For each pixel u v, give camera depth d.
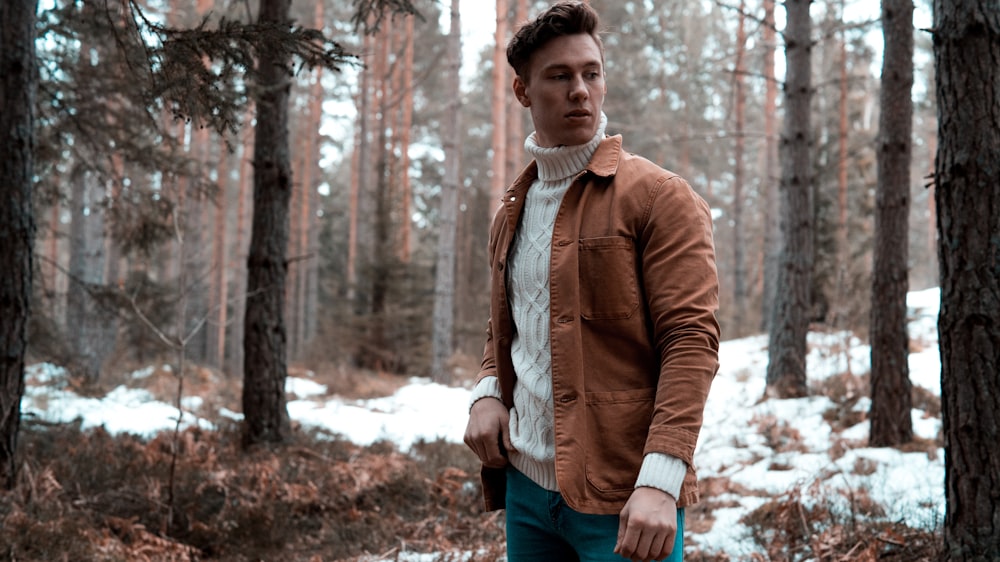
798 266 9.27
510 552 1.74
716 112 30.73
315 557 4.41
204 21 3.62
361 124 21.97
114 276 20.41
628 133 25.95
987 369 3.03
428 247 31.19
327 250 29.06
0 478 4.54
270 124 6.94
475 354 18.41
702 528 4.78
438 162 29.89
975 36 3.08
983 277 3.04
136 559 4.18
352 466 5.94
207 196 8.27
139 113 7.14
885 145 6.79
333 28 22.98
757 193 35.19
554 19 1.56
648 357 1.54
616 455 1.50
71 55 7.00
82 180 12.28
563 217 1.58
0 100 4.62
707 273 1.49
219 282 20.36
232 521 4.84
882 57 6.80
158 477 5.39
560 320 1.55
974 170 3.07
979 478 3.03
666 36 25.08
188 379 11.73
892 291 6.71
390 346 15.89
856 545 3.88
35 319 7.91
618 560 1.50
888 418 6.64
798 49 9.38
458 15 13.80
